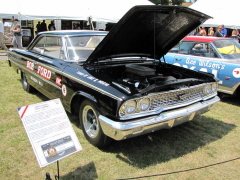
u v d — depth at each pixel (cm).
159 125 277
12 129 355
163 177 264
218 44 554
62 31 416
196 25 343
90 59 331
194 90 320
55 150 220
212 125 408
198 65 568
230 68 506
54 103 236
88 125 324
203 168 284
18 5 991
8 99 483
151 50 392
